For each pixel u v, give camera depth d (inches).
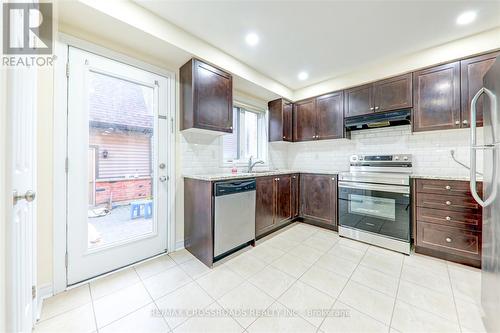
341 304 56.2
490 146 44.4
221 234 80.4
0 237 31.3
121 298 58.8
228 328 48.3
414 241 88.3
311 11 67.6
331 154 135.6
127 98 77.8
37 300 52.2
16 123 37.2
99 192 71.1
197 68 84.5
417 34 79.6
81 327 48.4
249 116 137.2
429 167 99.3
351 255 86.3
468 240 75.5
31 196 40.8
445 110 86.3
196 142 99.7
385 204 93.6
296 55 95.9
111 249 72.9
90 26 64.1
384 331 47.1
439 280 67.1
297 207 129.3
